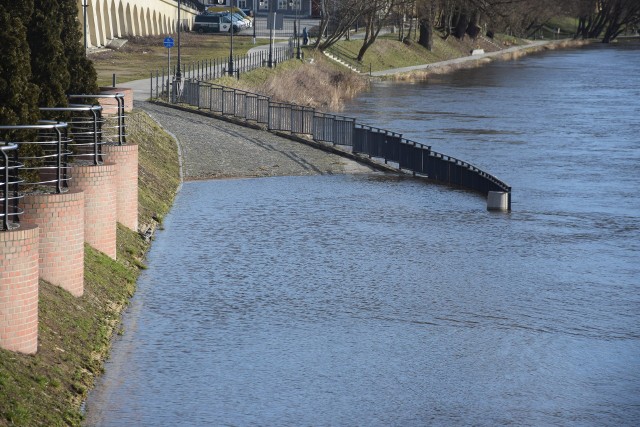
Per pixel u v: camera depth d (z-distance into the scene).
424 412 25.20
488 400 26.11
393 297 35.06
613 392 26.92
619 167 64.75
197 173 57.81
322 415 24.80
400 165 62.56
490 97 108.62
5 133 28.31
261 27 167.25
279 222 46.78
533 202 53.66
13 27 28.69
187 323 31.22
